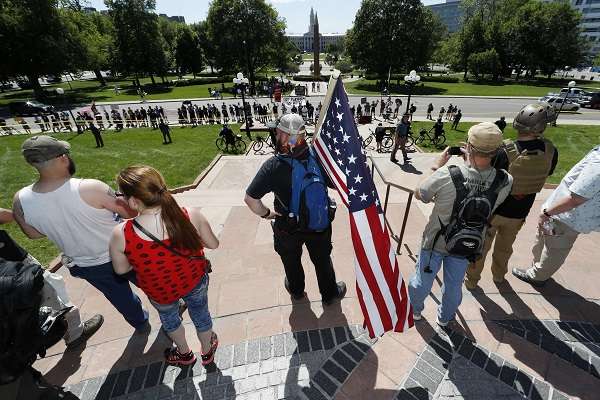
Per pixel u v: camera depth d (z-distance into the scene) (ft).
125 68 171.32
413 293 9.21
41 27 118.62
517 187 9.06
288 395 7.72
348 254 13.48
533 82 175.73
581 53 175.73
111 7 160.86
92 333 9.71
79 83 210.38
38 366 8.70
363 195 7.20
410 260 13.04
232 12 157.17
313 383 7.97
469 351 8.71
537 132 8.68
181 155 46.21
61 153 6.78
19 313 5.49
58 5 133.28
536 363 8.36
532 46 172.76
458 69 192.65
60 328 6.78
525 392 7.63
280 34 172.14
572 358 8.50
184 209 6.44
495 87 152.35
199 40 222.89
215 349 8.92
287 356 8.72
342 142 7.07
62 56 124.06
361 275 7.61
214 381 8.13
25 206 7.02
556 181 31.22
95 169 39.93
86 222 7.32
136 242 5.91
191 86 179.93
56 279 8.64
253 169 36.91
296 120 7.18
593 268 12.12
